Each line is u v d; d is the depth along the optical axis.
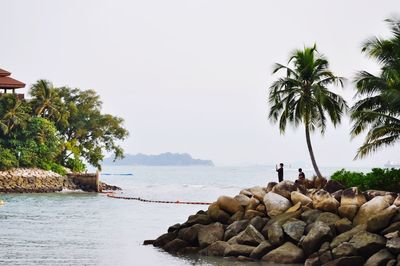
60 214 59.66
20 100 100.44
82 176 101.06
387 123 38.94
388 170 38.16
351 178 38.72
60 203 74.62
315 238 29.77
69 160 110.25
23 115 99.31
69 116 112.69
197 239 35.09
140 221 54.38
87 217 57.16
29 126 100.25
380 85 38.91
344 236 29.44
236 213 35.38
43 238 41.16
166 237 37.16
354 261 27.78
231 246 32.66
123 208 69.06
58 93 115.19
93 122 115.38
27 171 97.31
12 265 31.25
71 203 75.12
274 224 32.06
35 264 31.61
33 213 60.28
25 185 95.00
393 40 38.72
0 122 96.56
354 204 31.45
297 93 47.34
